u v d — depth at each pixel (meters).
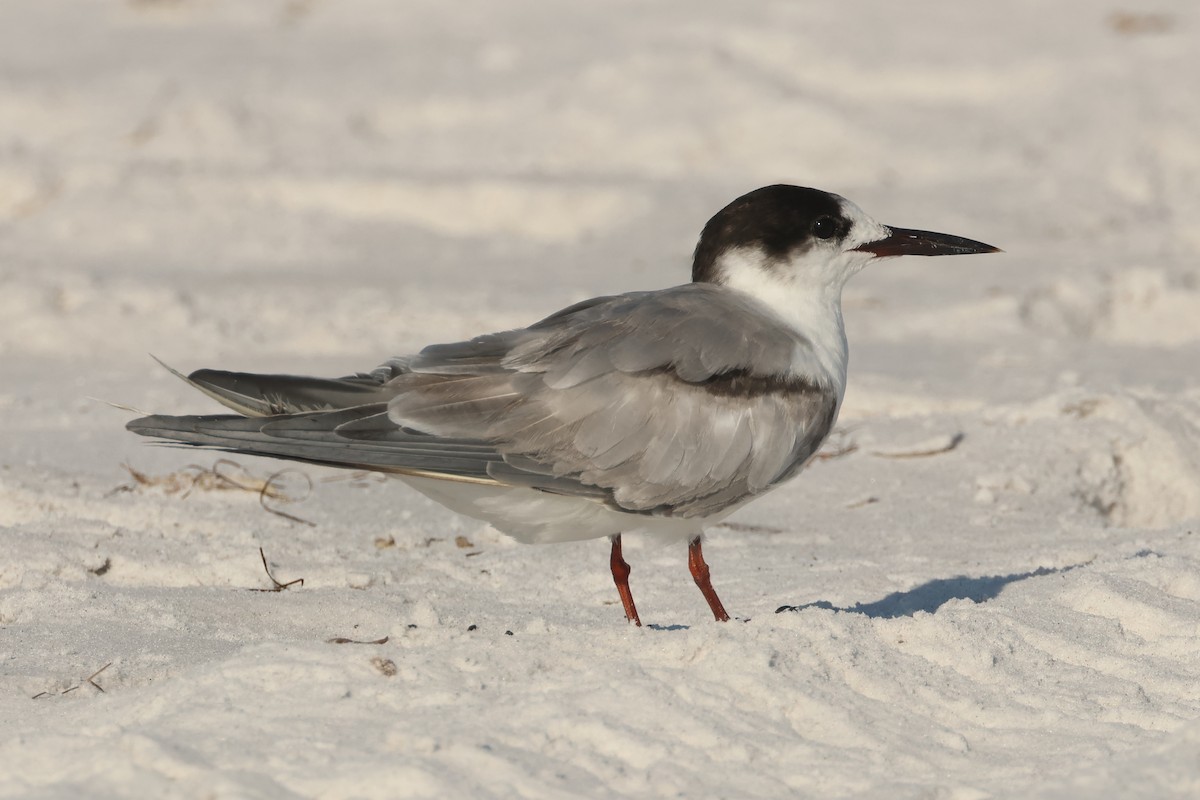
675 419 8.83
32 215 22.50
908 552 11.30
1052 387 15.55
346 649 7.95
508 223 22.75
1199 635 8.75
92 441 14.05
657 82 26.00
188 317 18.25
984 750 7.37
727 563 11.05
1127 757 6.95
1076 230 21.77
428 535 11.65
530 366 8.77
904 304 18.83
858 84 26.88
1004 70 26.91
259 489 12.66
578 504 8.90
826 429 9.48
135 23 31.17
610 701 7.39
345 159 24.52
